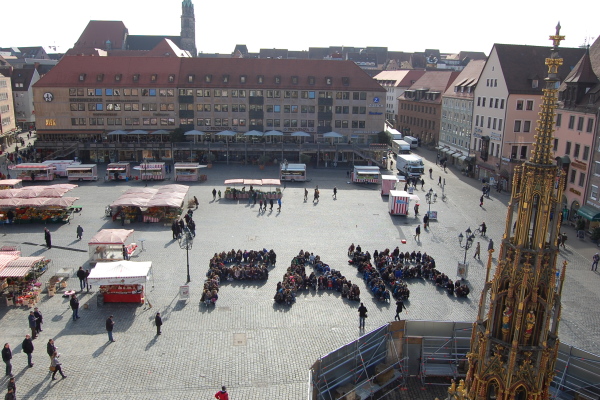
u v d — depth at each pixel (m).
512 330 13.41
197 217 58.91
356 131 101.31
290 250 48.22
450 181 85.56
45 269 40.03
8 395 23.92
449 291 39.19
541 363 13.29
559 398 25.64
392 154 107.69
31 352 27.53
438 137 119.38
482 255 48.84
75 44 182.12
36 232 51.91
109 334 30.48
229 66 100.81
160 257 45.41
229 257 44.28
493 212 64.94
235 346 30.53
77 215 58.47
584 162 59.09
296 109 99.94
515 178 13.38
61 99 97.50
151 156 94.62
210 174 84.12
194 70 99.94
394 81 161.12
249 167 91.19
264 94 99.00
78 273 37.62
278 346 30.70
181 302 36.28
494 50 84.25
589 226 57.09
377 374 27.34
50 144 92.00
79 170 76.94
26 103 142.12
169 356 29.23
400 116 143.62
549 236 13.32
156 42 192.75
